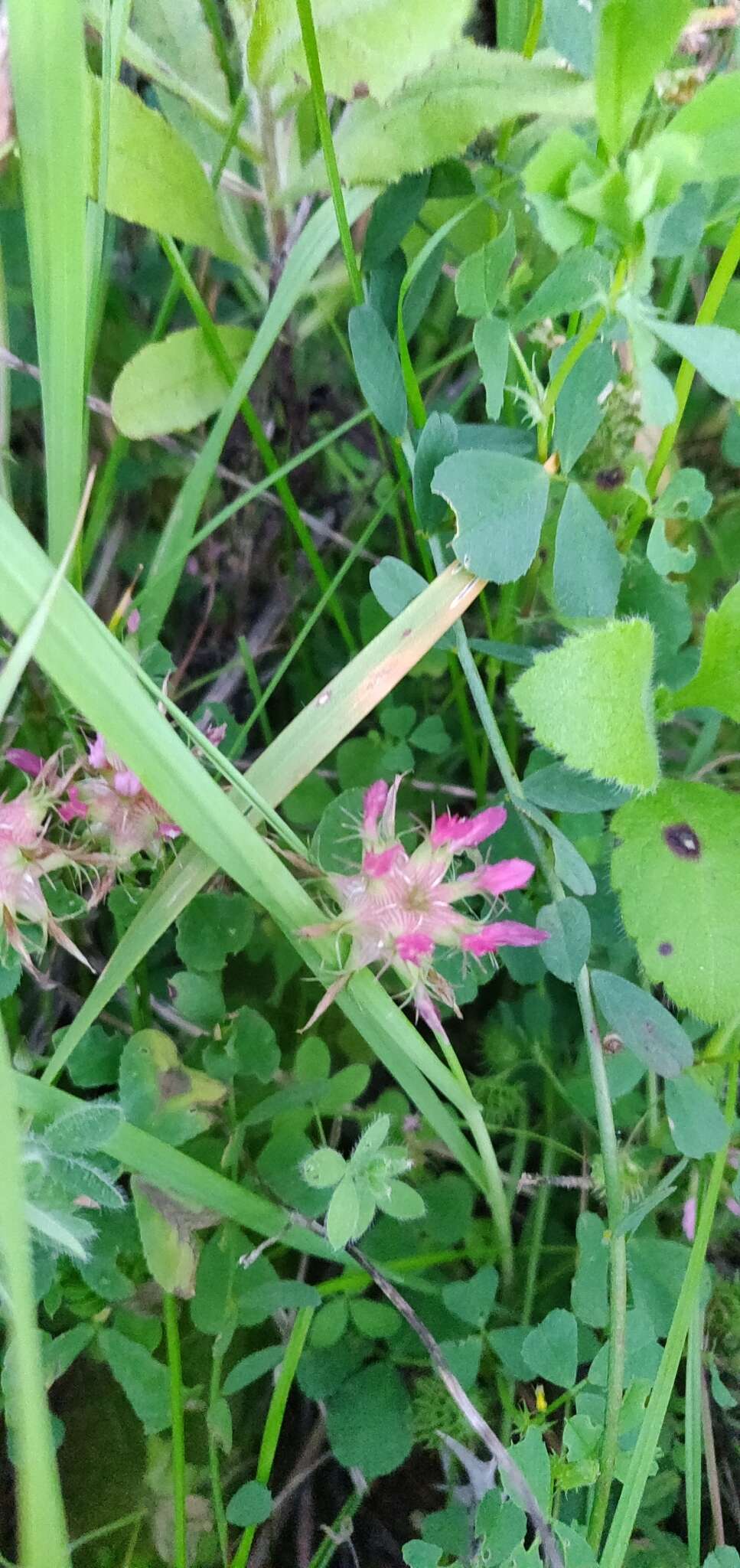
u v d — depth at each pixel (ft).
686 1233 0.36
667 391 0.25
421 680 0.47
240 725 0.47
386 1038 0.31
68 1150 0.28
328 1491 0.35
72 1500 0.33
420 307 0.38
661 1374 0.28
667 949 0.30
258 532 0.49
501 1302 0.36
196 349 0.38
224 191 0.38
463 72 0.31
